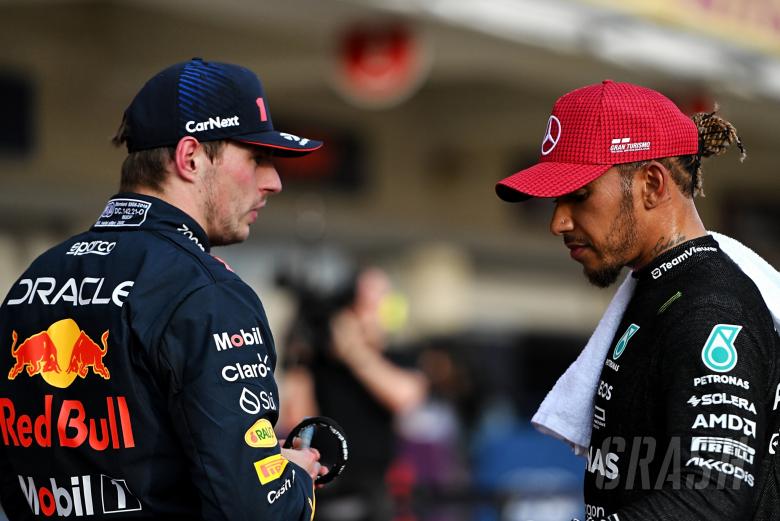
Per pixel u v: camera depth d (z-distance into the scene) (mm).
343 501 16500
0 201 24953
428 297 35188
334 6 19906
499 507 18969
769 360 7297
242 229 8430
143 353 7547
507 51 23953
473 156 36062
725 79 27078
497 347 33906
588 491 7848
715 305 7270
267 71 25859
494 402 28016
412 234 34406
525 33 22234
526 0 21859
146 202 8109
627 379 7500
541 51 23891
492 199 36781
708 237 7711
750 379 7086
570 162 7664
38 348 7945
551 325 40094
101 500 7758
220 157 8219
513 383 34000
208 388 7434
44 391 7875
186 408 7441
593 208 7637
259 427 7547
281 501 7582
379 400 16938
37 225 26125
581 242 7758
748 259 7859
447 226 35406
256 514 7441
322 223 30547
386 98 26500
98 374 7660
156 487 7613
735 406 7000
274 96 30578
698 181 7969
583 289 41500
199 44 24344
